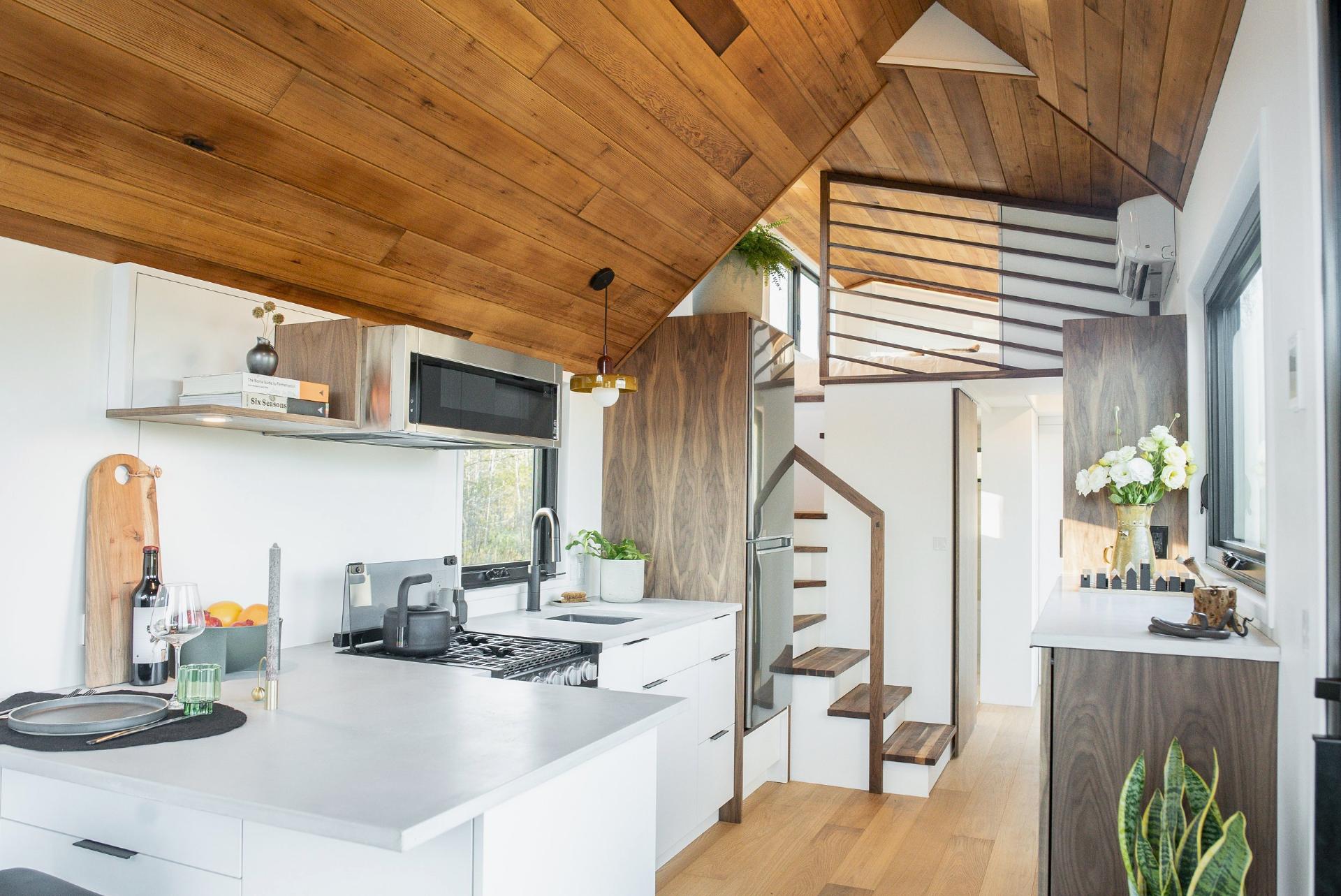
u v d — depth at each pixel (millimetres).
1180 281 3730
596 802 1732
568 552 3961
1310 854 1731
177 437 2268
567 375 3895
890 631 5262
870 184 5273
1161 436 3293
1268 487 2170
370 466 2887
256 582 2482
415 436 2449
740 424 3967
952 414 5238
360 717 1838
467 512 3445
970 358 5145
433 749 1607
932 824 3871
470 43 2160
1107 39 2523
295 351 2410
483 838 1391
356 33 1956
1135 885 1775
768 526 4227
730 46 2771
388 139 2238
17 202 1854
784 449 4441
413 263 2678
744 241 4102
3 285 1912
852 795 4285
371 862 1450
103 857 1619
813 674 4492
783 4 2797
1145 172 3584
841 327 8141
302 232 2328
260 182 2127
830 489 5383
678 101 2828
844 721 4430
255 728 1746
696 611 3615
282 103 1987
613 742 1712
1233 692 2162
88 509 2053
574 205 2914
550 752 1589
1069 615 2689
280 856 1473
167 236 2123
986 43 3453
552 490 3910
